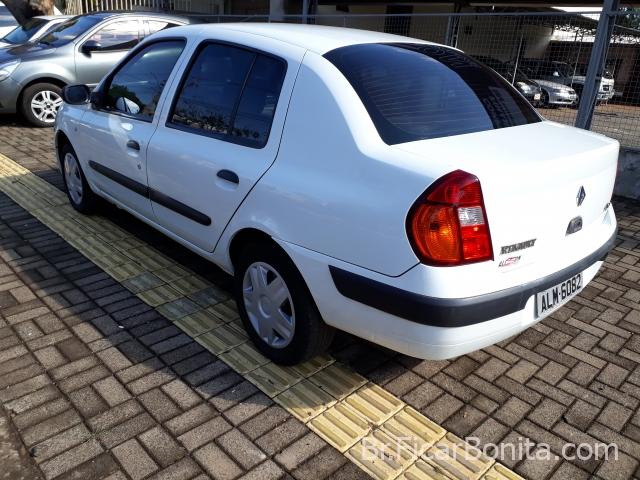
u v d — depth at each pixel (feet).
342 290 7.71
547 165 7.47
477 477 7.39
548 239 7.77
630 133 20.80
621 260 14.58
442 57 10.07
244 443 7.77
